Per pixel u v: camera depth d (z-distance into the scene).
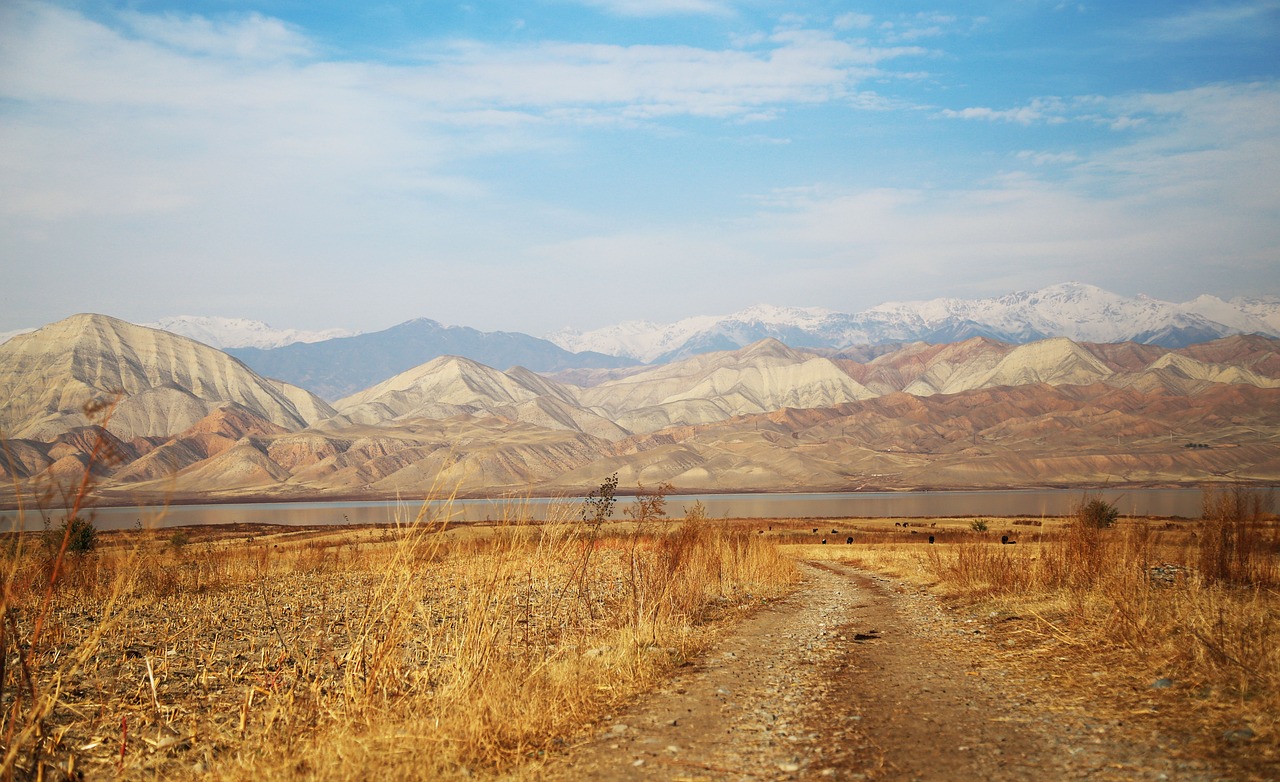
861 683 12.90
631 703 11.63
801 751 9.11
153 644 17.73
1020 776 8.05
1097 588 18.05
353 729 10.09
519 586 25.67
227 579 31.20
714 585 27.98
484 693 10.61
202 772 9.32
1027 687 12.03
